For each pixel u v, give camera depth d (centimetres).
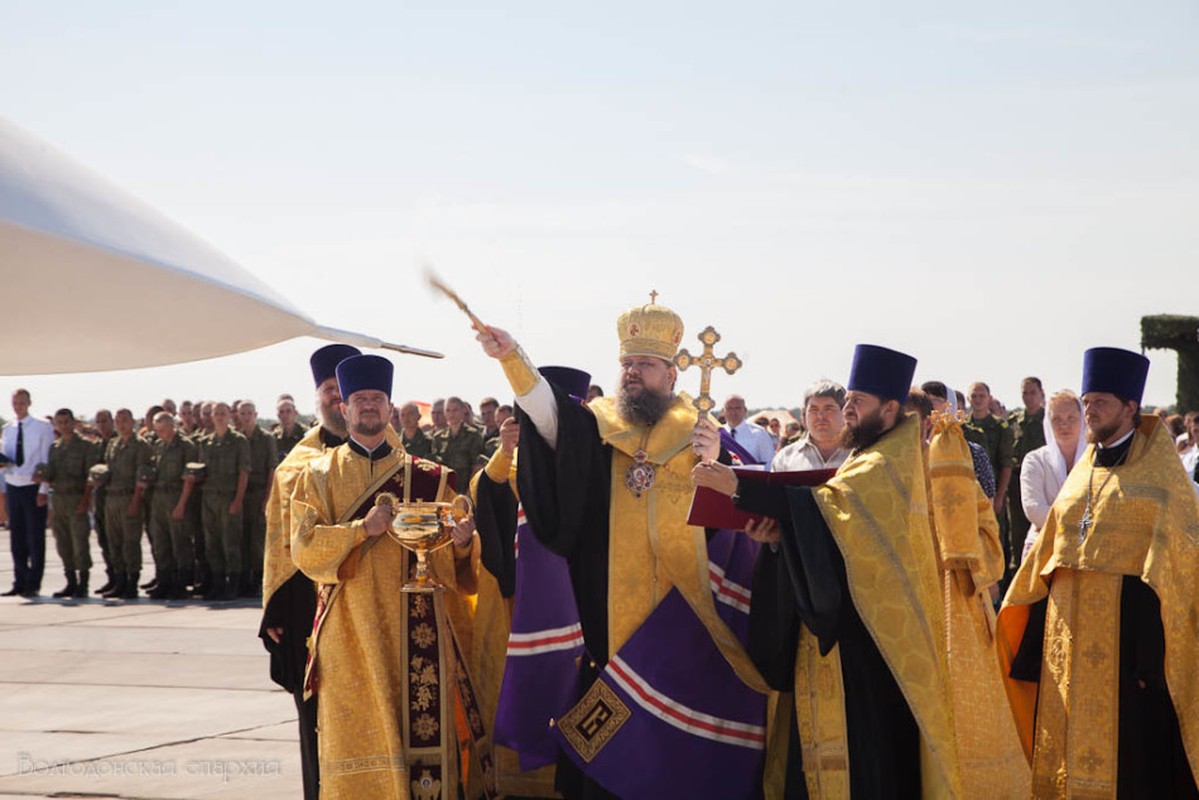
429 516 584
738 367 562
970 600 624
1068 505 616
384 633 596
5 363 314
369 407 618
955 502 625
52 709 948
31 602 1641
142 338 313
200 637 1295
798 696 550
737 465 621
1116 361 609
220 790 710
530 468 597
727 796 577
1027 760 645
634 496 607
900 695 546
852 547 532
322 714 599
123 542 1677
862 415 571
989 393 1324
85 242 278
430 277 536
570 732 598
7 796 700
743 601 605
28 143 287
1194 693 575
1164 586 576
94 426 1980
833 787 536
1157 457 602
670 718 584
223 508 1611
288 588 648
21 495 1720
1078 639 605
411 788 587
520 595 655
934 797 523
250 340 335
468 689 621
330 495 612
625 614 599
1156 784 598
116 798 696
